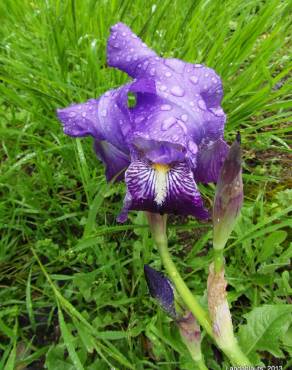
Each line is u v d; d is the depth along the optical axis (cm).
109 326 24
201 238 26
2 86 29
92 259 26
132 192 18
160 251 20
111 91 19
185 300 18
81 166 30
